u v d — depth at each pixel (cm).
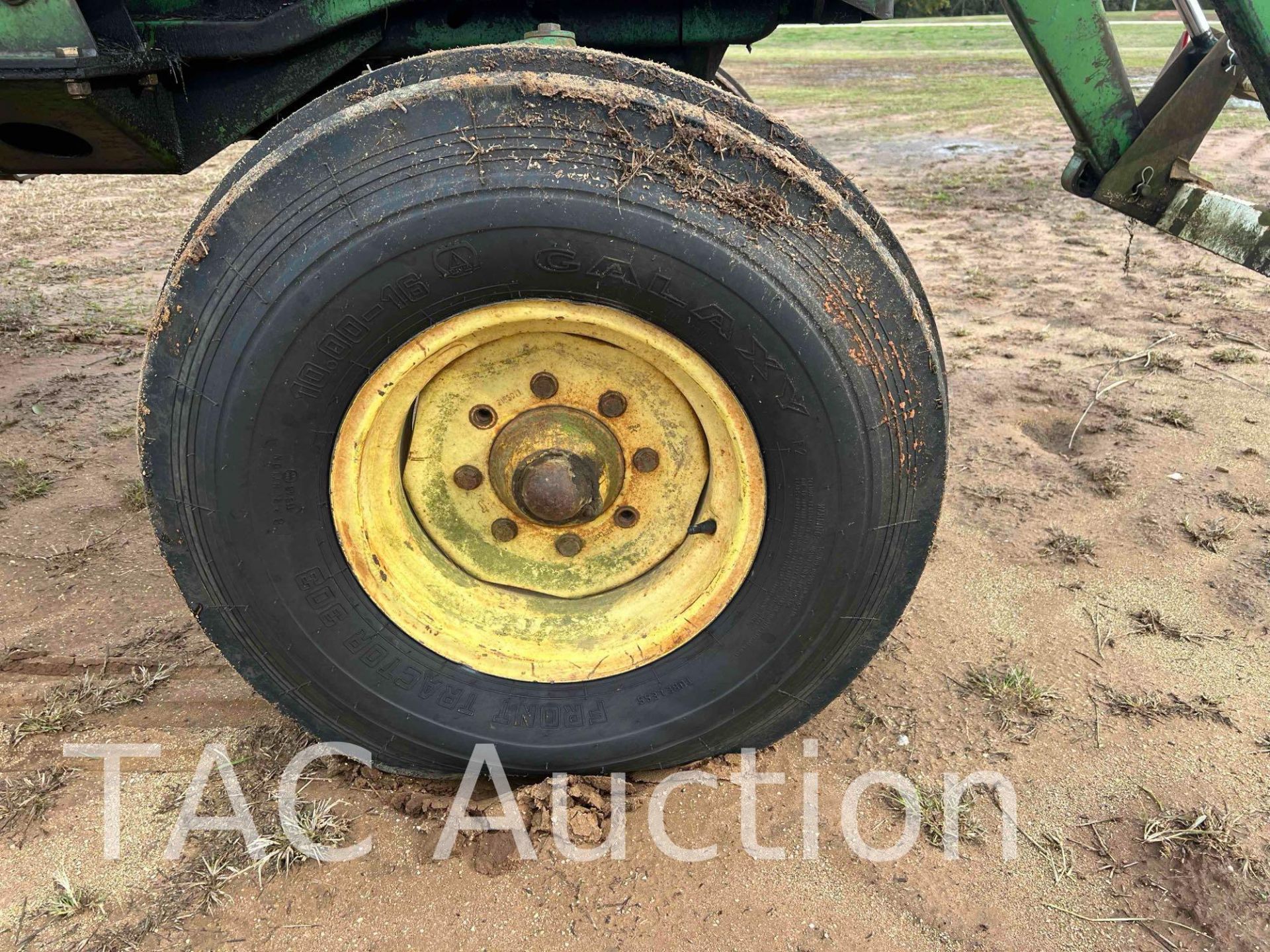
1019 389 468
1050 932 189
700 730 213
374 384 187
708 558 213
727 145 178
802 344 179
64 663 272
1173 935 189
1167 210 254
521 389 205
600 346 197
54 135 230
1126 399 449
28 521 352
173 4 225
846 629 205
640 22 251
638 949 185
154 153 225
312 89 240
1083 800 222
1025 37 233
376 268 174
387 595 207
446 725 211
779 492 194
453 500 218
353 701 208
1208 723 246
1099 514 352
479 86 175
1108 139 245
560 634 219
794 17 252
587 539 220
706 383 188
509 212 171
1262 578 310
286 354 178
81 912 192
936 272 688
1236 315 568
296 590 197
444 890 198
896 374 189
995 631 287
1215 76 234
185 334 180
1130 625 288
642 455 211
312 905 195
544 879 200
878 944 187
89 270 718
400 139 174
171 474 187
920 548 205
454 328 185
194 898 196
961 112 1602
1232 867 202
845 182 205
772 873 202
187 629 289
